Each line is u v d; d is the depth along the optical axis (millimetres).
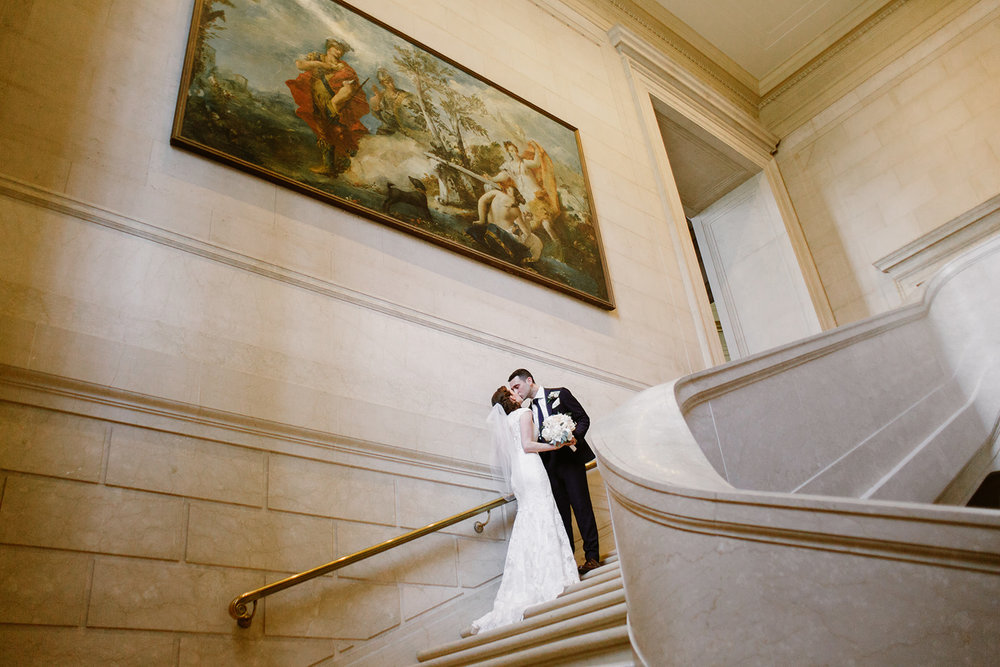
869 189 11297
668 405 3678
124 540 4156
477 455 5902
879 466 5000
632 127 10312
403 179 6734
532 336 6988
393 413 5613
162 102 5695
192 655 4094
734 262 12117
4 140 4855
